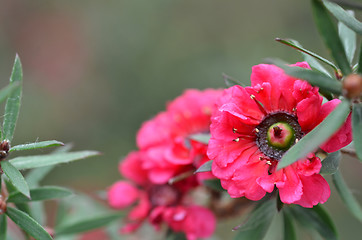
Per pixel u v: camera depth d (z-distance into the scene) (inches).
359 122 4.6
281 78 5.0
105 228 6.5
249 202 5.8
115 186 6.2
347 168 9.6
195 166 5.6
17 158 5.1
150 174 5.7
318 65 5.0
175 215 5.7
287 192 4.8
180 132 6.0
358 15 7.0
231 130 5.0
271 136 5.0
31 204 5.7
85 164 10.5
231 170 4.9
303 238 8.5
